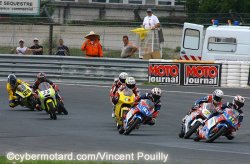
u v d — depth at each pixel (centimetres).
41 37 8738
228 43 6919
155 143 3325
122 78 3834
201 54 7131
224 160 2794
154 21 6844
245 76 6072
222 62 6081
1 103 4900
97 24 9044
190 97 5366
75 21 9056
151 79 6062
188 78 6075
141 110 3581
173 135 3716
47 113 4459
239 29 6888
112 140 3388
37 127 3800
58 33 8850
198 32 7144
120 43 8544
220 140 3594
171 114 4550
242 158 2880
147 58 6825
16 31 8750
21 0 8131
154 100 3603
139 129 3925
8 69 6097
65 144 3189
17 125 3859
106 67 6041
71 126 3897
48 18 8181
